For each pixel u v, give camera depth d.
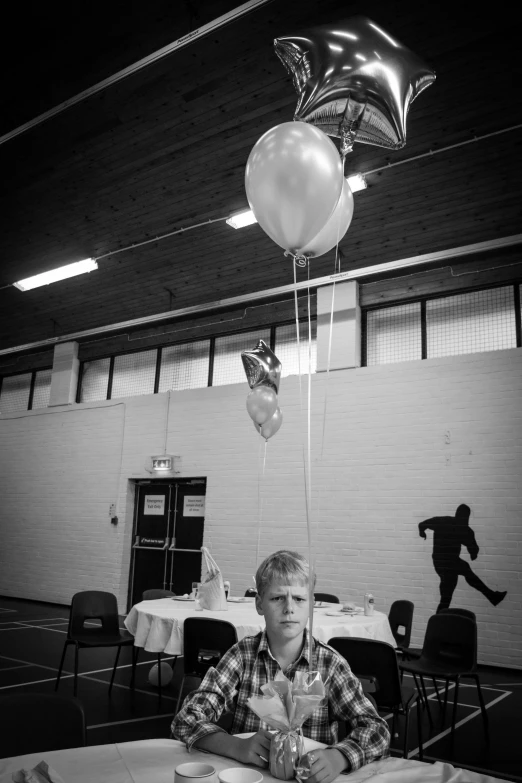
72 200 7.42
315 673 1.22
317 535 7.36
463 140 5.69
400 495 6.91
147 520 9.21
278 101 5.60
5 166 6.95
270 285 8.23
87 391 10.53
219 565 8.11
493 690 5.02
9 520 10.84
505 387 6.51
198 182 6.75
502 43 4.80
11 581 10.49
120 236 7.93
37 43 5.33
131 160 6.63
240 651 1.61
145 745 1.39
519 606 6.00
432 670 3.65
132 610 4.38
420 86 2.54
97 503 9.68
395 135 2.54
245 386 8.53
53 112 5.44
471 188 6.17
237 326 8.88
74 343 10.67
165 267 8.39
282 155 2.10
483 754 3.33
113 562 9.19
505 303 6.81
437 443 6.80
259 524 7.86
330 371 7.69
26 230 8.12
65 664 5.48
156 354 9.83
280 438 7.97
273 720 1.17
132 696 4.41
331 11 4.80
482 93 5.23
